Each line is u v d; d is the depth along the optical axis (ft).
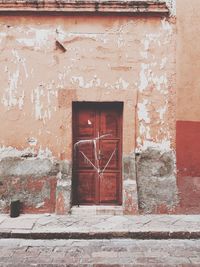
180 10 30.30
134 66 30.30
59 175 30.19
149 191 30.19
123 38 30.35
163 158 30.27
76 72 30.32
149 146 30.35
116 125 30.96
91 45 30.32
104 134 30.96
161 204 30.12
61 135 30.27
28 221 27.94
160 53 30.37
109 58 30.30
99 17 30.35
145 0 29.89
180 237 25.44
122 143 30.58
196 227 26.32
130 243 24.50
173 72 30.35
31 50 30.42
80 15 30.32
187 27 30.25
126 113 30.25
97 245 24.09
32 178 30.37
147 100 30.37
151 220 28.17
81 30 30.35
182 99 30.27
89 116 31.04
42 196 30.32
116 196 30.91
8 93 30.48
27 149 30.48
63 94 30.27
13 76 30.48
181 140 30.27
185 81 30.30
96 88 30.30
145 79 30.35
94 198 30.91
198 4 30.22
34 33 30.42
